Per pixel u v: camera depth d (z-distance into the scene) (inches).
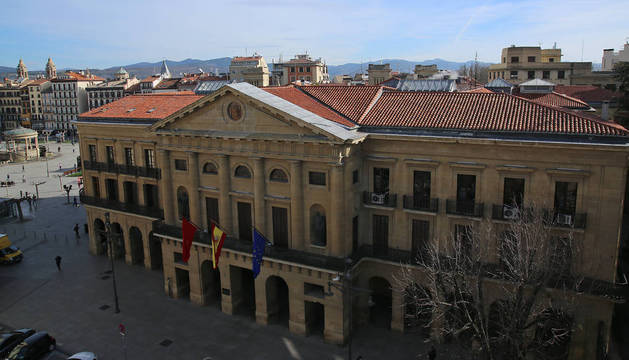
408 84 2527.1
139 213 1800.0
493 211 1187.9
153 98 1996.8
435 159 1237.1
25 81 7755.9
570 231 1046.4
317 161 1250.0
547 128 1127.0
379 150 1304.1
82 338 1373.0
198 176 1480.1
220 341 1341.0
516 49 4077.3
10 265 1918.1
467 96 1378.0
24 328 1421.0
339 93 1557.6
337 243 1263.5
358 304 1381.6
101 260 1968.5
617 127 1090.1
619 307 1370.6
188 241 1382.9
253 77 4148.6
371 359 1231.5
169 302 1582.2
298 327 1359.5
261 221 1368.1
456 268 1141.1
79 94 6614.2
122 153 1824.6
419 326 1349.7
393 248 1328.7
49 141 6240.2
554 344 1152.8
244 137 1323.8
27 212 2763.3
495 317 1208.8
